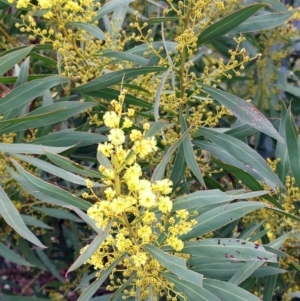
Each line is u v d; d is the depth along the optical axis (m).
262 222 0.41
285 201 0.43
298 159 0.39
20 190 0.53
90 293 0.28
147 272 0.30
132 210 0.28
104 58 0.44
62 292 0.77
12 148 0.34
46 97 0.48
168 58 0.40
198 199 0.29
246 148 0.40
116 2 0.43
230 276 0.35
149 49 0.43
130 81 0.47
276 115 0.66
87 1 0.40
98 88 0.41
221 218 0.31
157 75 0.48
